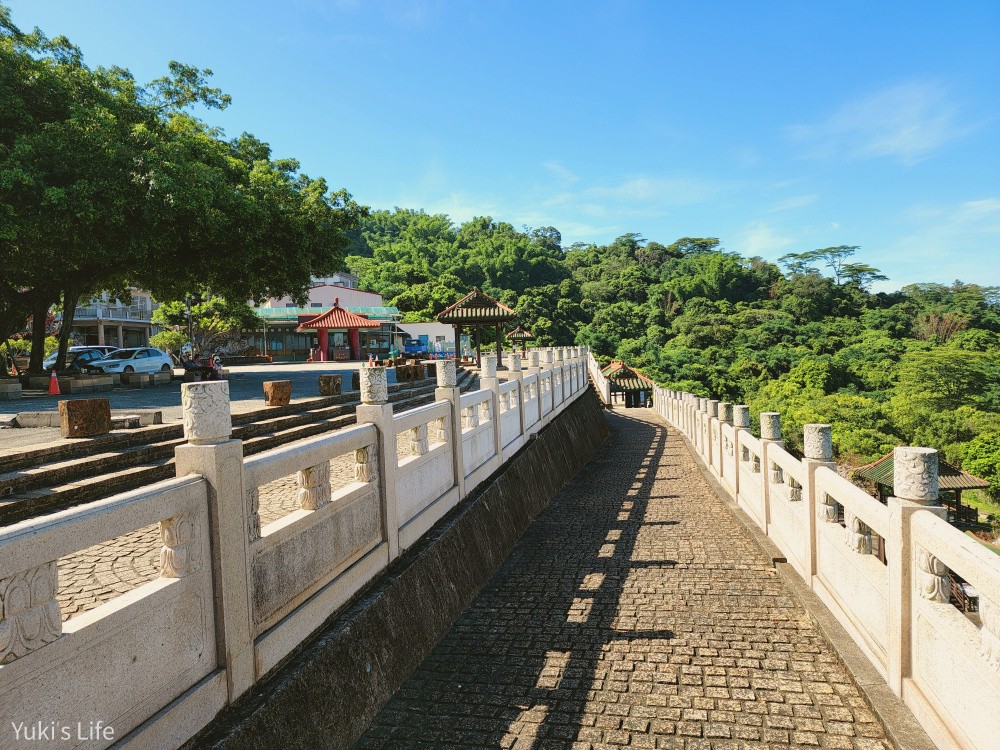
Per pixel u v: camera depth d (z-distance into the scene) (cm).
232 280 1944
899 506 372
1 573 207
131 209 1392
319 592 417
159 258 1745
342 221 2088
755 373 7638
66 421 705
